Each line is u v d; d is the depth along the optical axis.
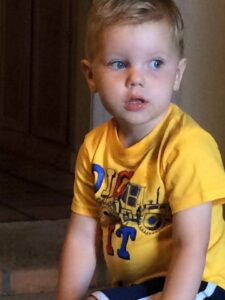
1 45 5.46
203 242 1.50
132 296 1.54
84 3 4.28
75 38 4.52
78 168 1.71
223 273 1.59
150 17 1.52
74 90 4.57
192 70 3.19
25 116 5.21
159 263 1.57
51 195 4.01
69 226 1.74
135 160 1.57
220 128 3.09
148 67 1.54
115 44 1.53
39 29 4.95
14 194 4.03
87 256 1.71
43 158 5.03
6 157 5.27
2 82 5.49
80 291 1.70
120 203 1.58
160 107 1.55
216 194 1.49
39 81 5.00
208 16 3.11
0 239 3.06
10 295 2.71
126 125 1.58
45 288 2.76
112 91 1.54
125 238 1.58
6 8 5.39
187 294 1.48
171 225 1.55
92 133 1.69
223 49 3.07
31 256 2.86
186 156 1.51
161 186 1.54
